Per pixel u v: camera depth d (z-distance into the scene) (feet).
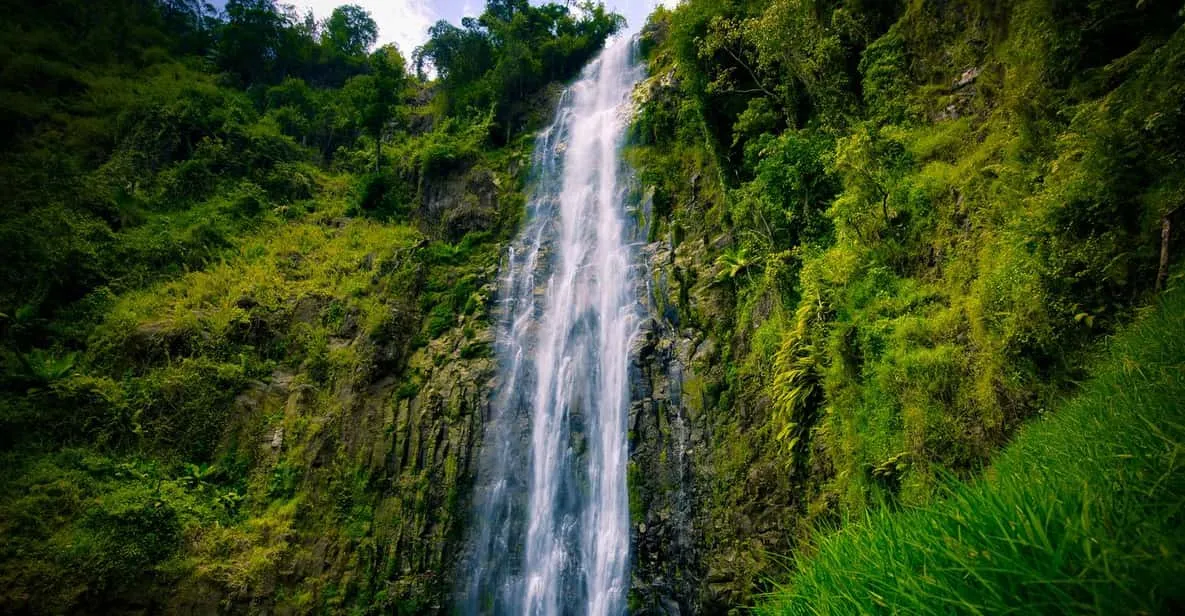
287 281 76.02
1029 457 9.61
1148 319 16.10
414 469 57.21
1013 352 26.11
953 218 34.22
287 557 51.24
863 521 7.11
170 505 50.67
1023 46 32.58
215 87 118.52
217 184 93.20
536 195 84.84
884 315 34.60
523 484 56.59
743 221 54.90
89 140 98.12
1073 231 24.45
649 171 73.10
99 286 71.67
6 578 42.37
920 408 29.40
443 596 51.31
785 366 41.16
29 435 54.13
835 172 44.27
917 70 43.09
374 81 102.01
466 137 99.40
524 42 113.80
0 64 106.73
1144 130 22.47
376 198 94.32
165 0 150.30
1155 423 6.20
